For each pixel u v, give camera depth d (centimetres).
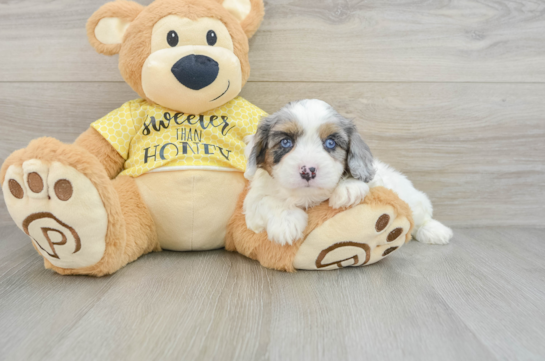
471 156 220
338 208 147
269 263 157
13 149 213
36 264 161
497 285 144
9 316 117
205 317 117
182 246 174
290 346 103
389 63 210
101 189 137
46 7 202
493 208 224
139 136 174
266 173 156
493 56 211
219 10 168
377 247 154
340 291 137
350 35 206
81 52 206
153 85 162
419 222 197
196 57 158
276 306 125
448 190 223
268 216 150
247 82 209
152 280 145
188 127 172
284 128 139
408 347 104
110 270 149
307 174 130
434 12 206
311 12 204
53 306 123
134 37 165
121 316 117
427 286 142
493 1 206
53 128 213
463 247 190
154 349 101
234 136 180
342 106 213
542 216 223
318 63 209
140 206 164
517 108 216
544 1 207
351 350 102
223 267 159
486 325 116
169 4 164
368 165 146
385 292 137
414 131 216
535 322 118
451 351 102
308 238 148
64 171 128
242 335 108
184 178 164
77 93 210
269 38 205
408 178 221
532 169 222
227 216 172
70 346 102
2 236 198
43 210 131
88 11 203
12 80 208
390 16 206
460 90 213
